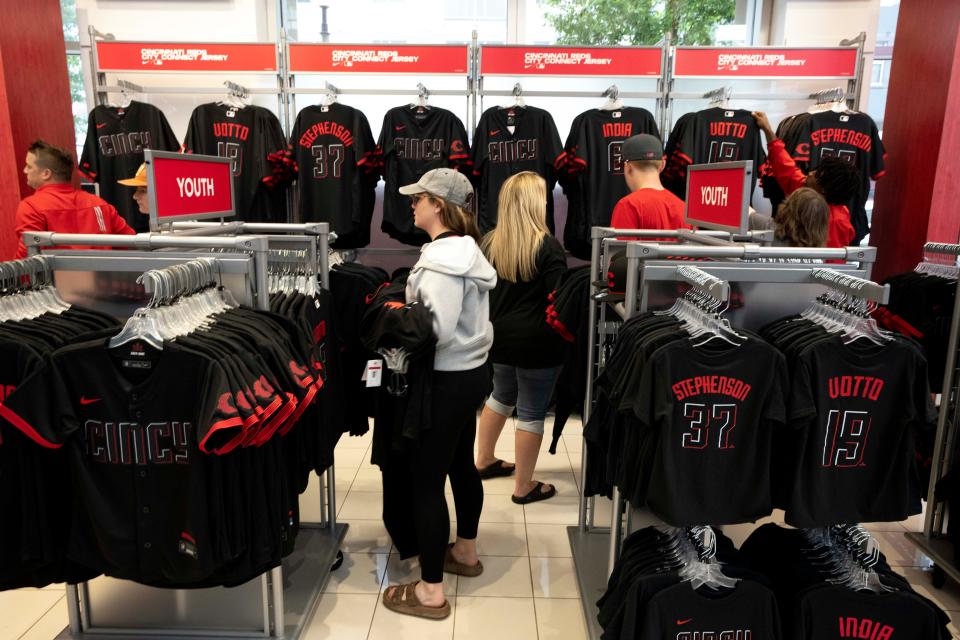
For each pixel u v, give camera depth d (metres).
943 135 3.90
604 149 4.48
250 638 2.20
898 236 4.37
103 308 2.01
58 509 1.80
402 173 4.51
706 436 1.69
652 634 1.73
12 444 1.70
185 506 1.70
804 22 4.76
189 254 1.98
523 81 4.80
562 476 3.68
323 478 2.92
